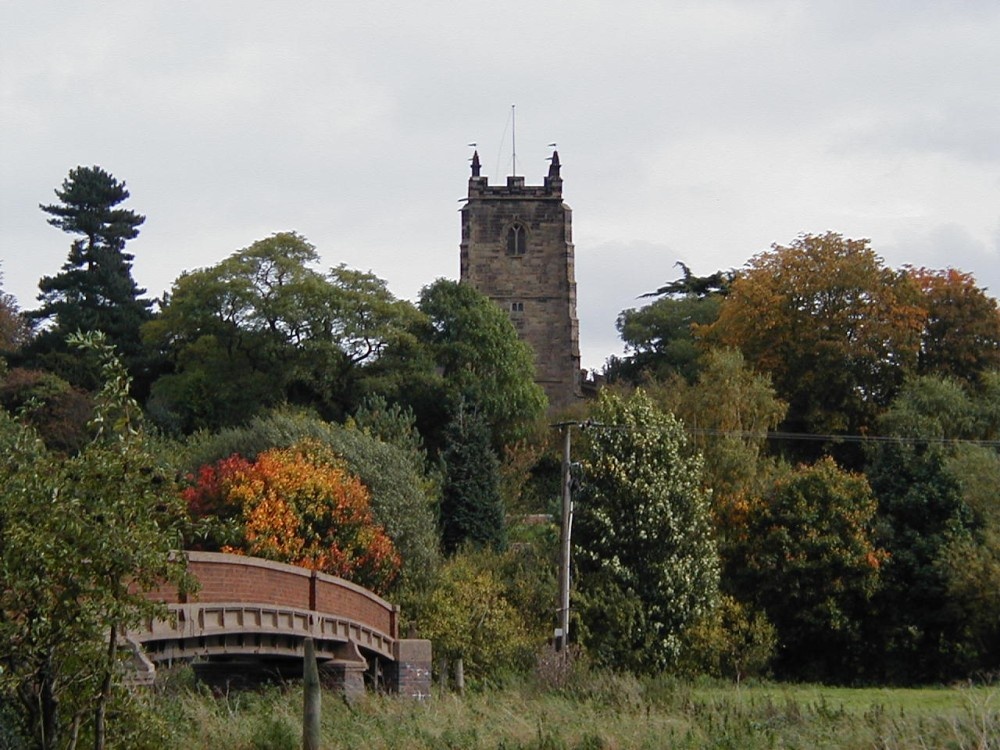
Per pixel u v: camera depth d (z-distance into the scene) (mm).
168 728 21531
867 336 83938
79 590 17719
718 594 60844
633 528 58719
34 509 17547
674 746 27812
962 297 87375
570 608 55281
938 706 38844
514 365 90562
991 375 77438
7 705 18703
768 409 71812
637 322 118188
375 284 88938
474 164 125562
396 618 44406
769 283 87000
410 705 35969
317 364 84188
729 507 66500
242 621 33781
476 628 50125
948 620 63000
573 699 40625
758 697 42312
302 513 49719
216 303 85812
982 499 65062
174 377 86750
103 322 99000
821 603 63625
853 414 84312
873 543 65188
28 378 79188
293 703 33812
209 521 19938
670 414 62844
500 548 68188
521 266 122500
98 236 104500
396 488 55906
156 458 19547
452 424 71625
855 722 29828
